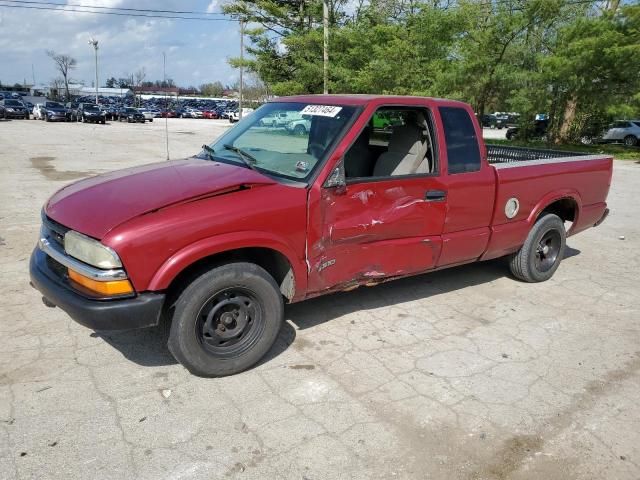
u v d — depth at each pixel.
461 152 4.37
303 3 33.38
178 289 3.18
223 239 3.12
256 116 4.45
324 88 26.67
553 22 27.08
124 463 2.63
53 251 3.26
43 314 4.26
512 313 4.70
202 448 2.76
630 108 22.64
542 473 2.69
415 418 3.09
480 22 25.14
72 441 2.77
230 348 3.39
